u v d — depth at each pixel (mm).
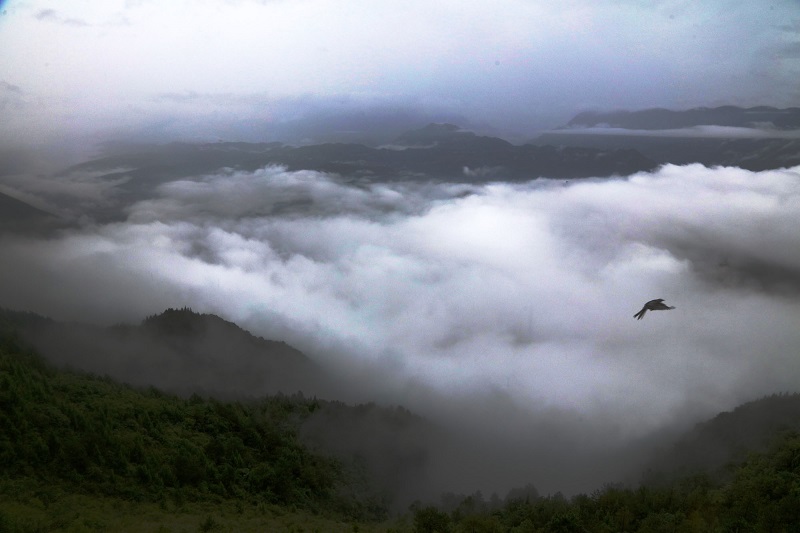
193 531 43500
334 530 48500
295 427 85375
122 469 53594
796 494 40500
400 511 71500
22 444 51625
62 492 47531
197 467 57312
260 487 60906
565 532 43312
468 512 56062
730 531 38125
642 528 41438
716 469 58375
